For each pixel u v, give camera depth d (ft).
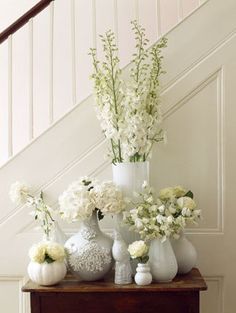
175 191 7.22
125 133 6.97
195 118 7.87
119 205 6.68
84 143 7.92
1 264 7.96
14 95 10.52
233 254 7.77
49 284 6.51
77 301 6.45
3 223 7.98
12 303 7.97
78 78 10.19
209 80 7.89
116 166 7.19
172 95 7.87
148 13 10.11
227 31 7.89
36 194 7.93
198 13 7.92
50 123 8.09
